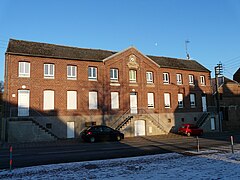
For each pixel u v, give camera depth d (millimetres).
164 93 31844
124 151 15227
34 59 23875
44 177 8352
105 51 30375
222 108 38500
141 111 29359
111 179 7984
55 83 24594
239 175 8102
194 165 10023
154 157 12367
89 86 26359
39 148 17219
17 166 10688
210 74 36625
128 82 29000
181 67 33688
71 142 21438
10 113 22266
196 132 28219
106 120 26797
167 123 31250
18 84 22875
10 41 24656
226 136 26203
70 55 25984
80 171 9273
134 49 29953
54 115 24156
